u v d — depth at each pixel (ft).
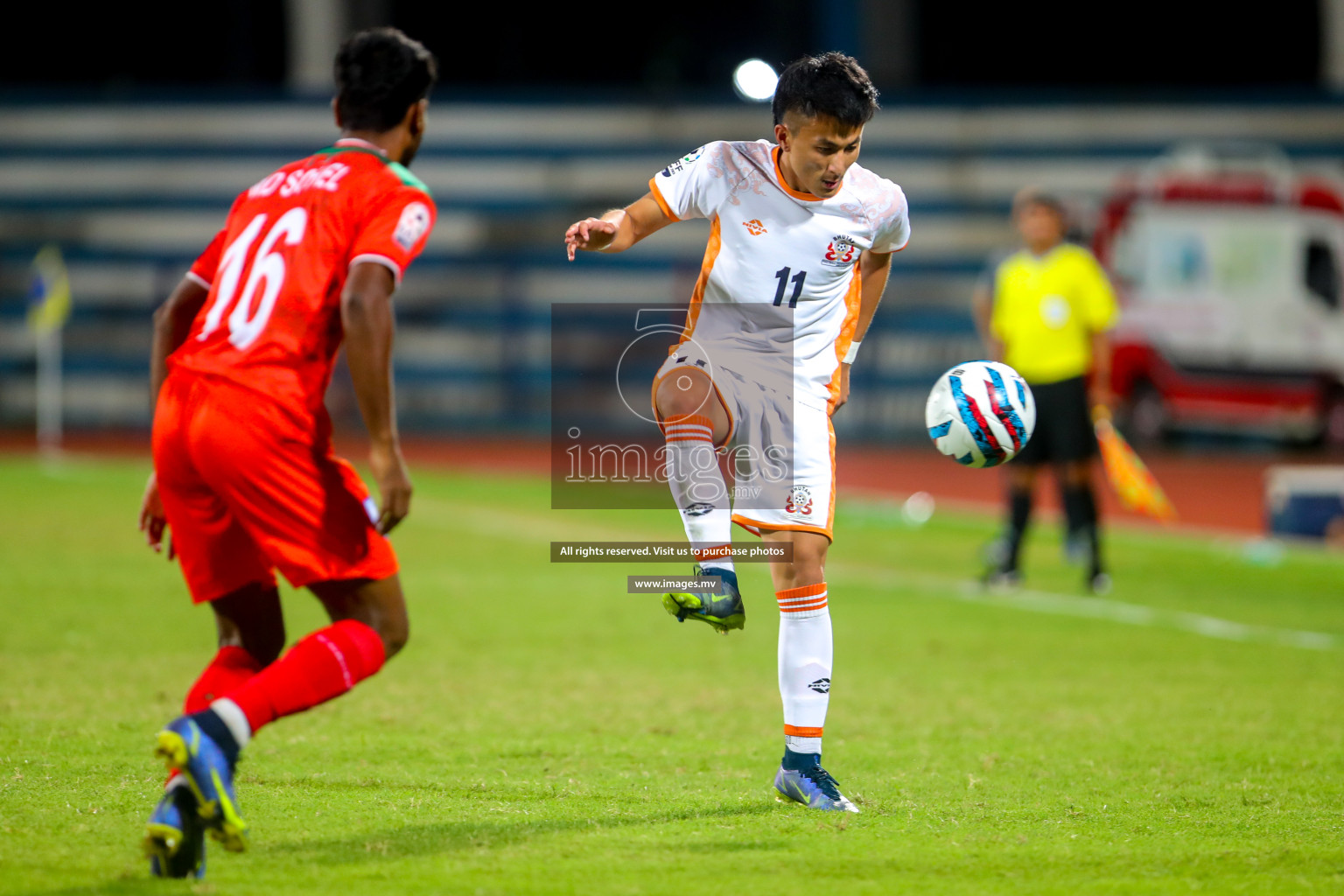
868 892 36.88
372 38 42.83
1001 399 52.70
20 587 93.09
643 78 385.29
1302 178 224.53
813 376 47.62
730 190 46.34
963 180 278.05
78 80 371.97
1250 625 91.76
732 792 48.88
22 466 178.60
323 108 281.13
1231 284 223.71
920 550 128.36
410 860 38.93
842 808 46.19
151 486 45.39
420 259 275.59
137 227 277.64
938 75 372.38
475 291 273.33
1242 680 73.72
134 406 265.13
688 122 283.59
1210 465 217.77
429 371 270.05
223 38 370.53
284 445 38.70
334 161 41.34
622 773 51.75
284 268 39.63
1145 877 38.68
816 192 45.50
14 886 35.73
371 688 67.97
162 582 96.89
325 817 43.62
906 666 77.25
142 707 60.39
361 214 40.09
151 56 371.76
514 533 130.21
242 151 280.51
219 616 43.52
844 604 98.78
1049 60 371.97
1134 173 274.57
